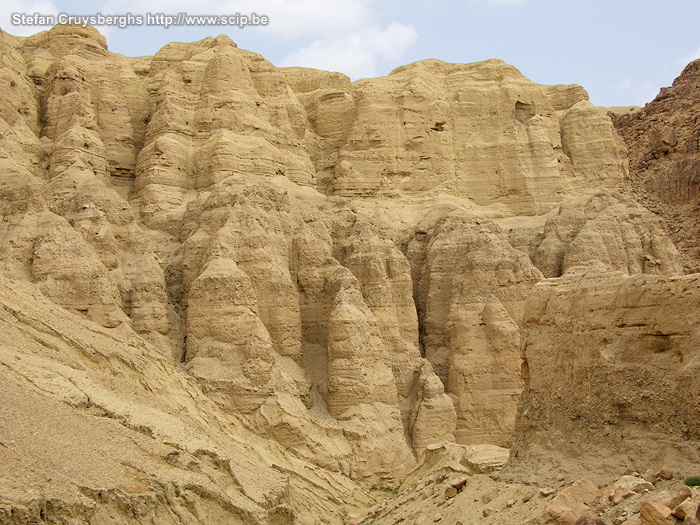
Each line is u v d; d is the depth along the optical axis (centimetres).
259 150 4912
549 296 2598
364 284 4484
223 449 3078
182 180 4812
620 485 1883
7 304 3133
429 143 5591
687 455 1975
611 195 5394
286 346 4066
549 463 2333
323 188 5578
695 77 7812
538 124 5762
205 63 5309
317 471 3506
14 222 3856
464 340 4453
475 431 4297
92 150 4788
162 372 3447
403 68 6206
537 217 5472
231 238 4081
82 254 3734
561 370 2444
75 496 1916
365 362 3978
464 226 4878
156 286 4041
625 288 2258
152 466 2358
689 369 2003
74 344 3119
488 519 2116
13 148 4447
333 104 5825
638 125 7675
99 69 5278
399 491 3603
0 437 2089
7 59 4947
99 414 2644
